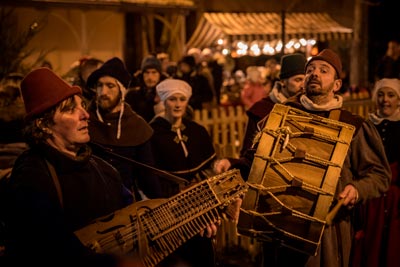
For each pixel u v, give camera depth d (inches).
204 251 117.6
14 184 96.7
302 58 198.1
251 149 149.6
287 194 133.5
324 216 131.5
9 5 422.0
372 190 147.5
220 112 296.2
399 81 195.5
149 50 607.2
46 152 101.2
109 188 112.4
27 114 102.1
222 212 112.2
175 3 538.3
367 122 153.2
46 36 537.6
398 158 189.5
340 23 659.4
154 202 110.9
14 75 223.5
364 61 617.0
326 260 145.5
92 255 94.7
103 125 166.1
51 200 97.1
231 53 584.4
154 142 193.2
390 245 185.2
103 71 167.9
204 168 196.9
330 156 136.3
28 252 93.5
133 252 103.7
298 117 142.6
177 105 195.0
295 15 631.8
